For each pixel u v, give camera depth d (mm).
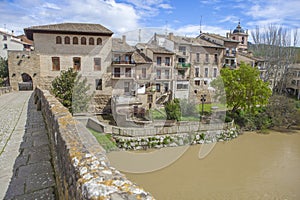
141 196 1360
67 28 20922
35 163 4379
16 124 7695
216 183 10500
